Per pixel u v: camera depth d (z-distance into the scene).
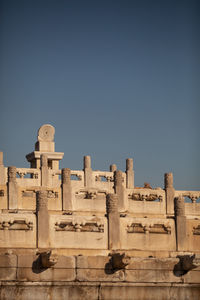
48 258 51.34
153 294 55.09
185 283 55.94
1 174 84.12
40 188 70.00
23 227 56.00
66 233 56.91
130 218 59.22
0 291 51.50
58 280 52.84
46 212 56.50
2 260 51.91
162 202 73.56
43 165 85.31
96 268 53.94
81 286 53.38
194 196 75.12
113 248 57.97
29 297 52.12
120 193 71.75
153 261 55.44
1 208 68.81
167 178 74.44
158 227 60.19
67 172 70.94
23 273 52.16
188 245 60.59
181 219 60.72
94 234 57.72
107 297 54.03
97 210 70.56
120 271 54.47
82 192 71.25
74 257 53.56
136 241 59.06
